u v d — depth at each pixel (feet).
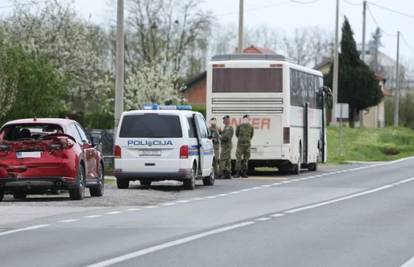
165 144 209.05
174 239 115.65
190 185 212.84
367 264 95.55
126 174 210.59
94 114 502.79
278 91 272.72
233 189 217.36
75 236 119.24
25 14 496.64
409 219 143.74
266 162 280.10
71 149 174.29
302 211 156.97
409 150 524.93
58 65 498.69
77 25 509.35
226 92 274.16
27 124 177.78
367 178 268.00
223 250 105.29
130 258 98.48
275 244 111.14
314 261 97.14
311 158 309.22
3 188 173.78
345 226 132.57
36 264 94.38
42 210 158.30
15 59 269.23
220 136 265.34
